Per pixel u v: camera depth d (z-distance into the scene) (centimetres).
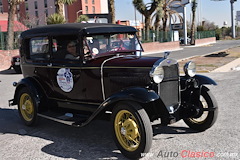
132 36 581
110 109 496
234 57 1978
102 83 498
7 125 641
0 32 2092
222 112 644
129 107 424
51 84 583
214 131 530
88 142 514
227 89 873
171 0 4438
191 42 4925
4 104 853
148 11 3378
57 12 2286
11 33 2102
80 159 444
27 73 639
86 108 539
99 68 497
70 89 548
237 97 769
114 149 478
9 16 2092
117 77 479
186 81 511
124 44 562
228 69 1344
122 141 446
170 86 478
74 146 498
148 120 416
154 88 452
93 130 579
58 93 577
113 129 453
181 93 525
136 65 464
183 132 535
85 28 513
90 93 521
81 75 522
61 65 549
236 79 1026
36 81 607
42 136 557
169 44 3519
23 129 607
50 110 605
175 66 486
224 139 488
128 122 432
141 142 415
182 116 507
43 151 483
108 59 506
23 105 618
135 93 420
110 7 2364
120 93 434
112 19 2380
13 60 1574
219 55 2155
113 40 546
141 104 459
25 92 609
